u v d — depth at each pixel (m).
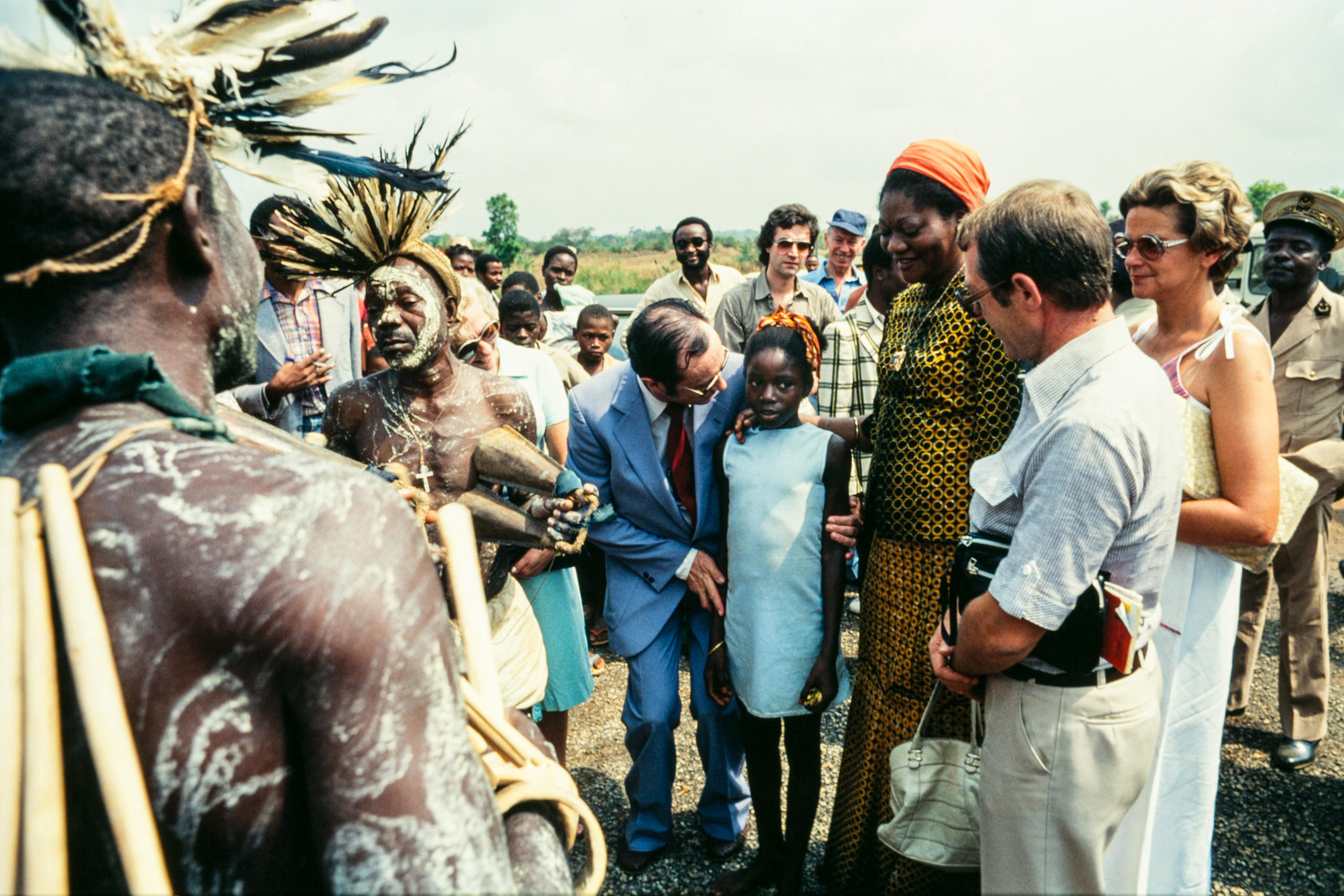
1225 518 1.79
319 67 1.12
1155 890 2.04
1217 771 1.99
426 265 2.04
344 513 0.76
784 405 2.15
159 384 0.82
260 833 0.75
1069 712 1.47
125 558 0.72
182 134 0.88
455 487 2.09
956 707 2.00
